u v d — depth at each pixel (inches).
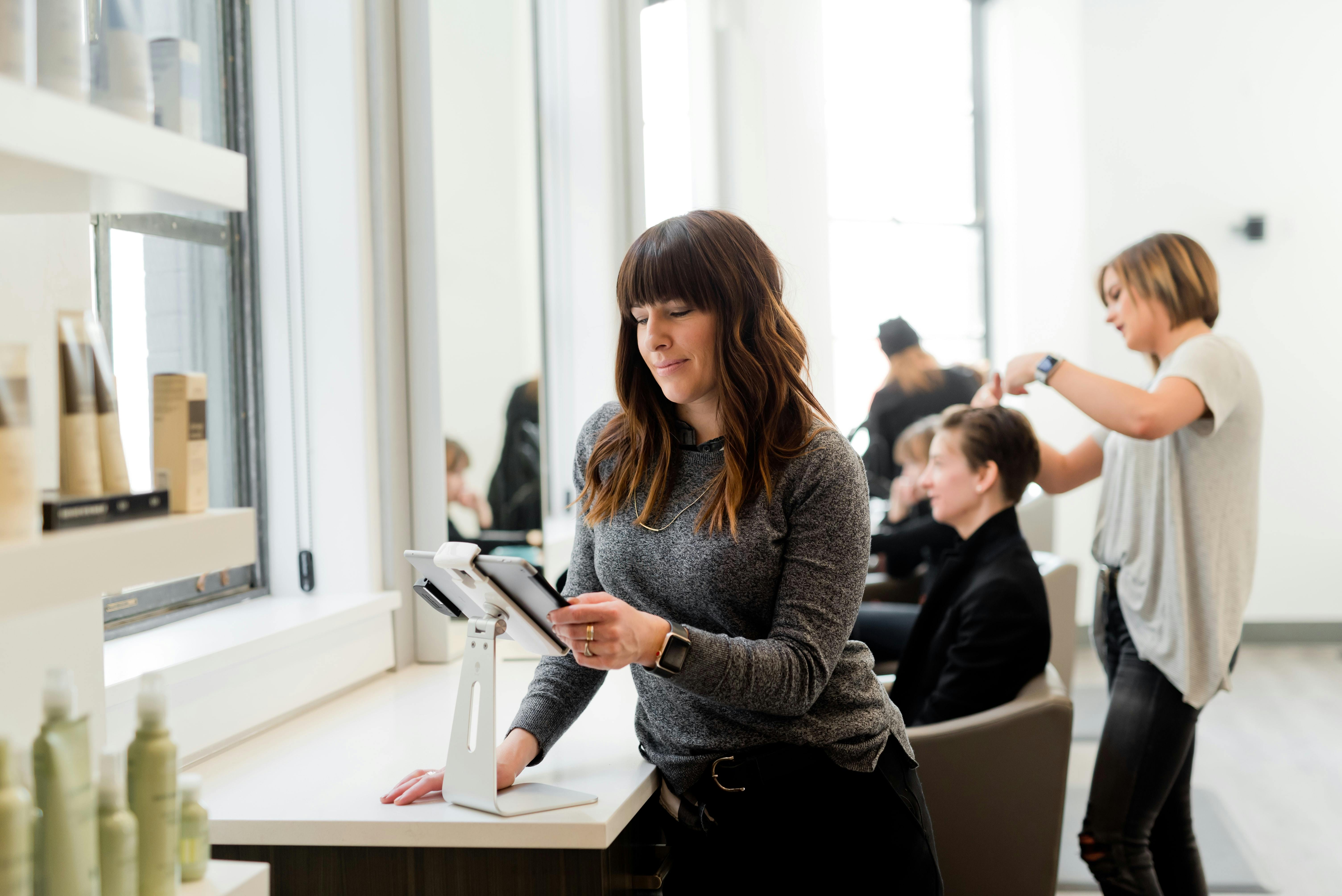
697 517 52.5
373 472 84.4
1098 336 229.8
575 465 60.4
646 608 54.6
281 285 84.0
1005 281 241.0
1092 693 186.5
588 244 145.7
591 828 48.7
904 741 54.8
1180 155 225.6
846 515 50.6
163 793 37.3
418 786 53.5
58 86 33.7
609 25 142.7
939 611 84.0
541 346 103.7
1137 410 81.0
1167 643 83.5
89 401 36.4
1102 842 86.0
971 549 83.3
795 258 157.6
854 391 243.1
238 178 40.1
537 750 56.0
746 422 51.1
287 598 83.0
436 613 87.2
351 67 82.3
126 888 35.1
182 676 60.1
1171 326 88.4
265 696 68.1
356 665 79.4
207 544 38.4
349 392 83.6
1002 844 72.6
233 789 55.8
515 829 49.1
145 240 72.7
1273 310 223.9
